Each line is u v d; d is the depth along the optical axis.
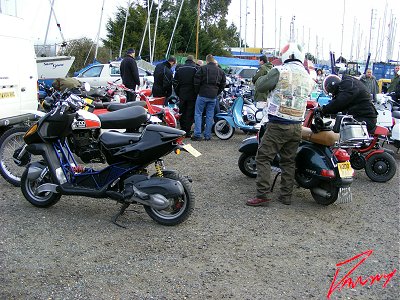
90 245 4.78
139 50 33.25
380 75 28.88
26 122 9.00
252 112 11.88
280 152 6.37
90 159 5.86
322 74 20.47
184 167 8.45
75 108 5.60
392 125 10.16
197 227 5.41
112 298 3.76
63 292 3.82
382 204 6.73
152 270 4.28
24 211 5.70
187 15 41.97
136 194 5.25
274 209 6.22
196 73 11.08
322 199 6.46
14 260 4.36
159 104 11.24
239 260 4.58
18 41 9.06
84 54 28.97
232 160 9.17
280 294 3.95
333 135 6.22
